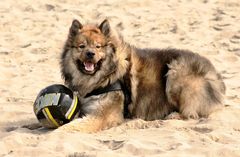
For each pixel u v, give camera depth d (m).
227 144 10.34
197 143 10.31
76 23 12.08
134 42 20.73
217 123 11.59
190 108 12.20
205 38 21.12
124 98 12.08
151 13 24.91
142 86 12.34
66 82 12.41
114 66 11.95
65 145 10.20
